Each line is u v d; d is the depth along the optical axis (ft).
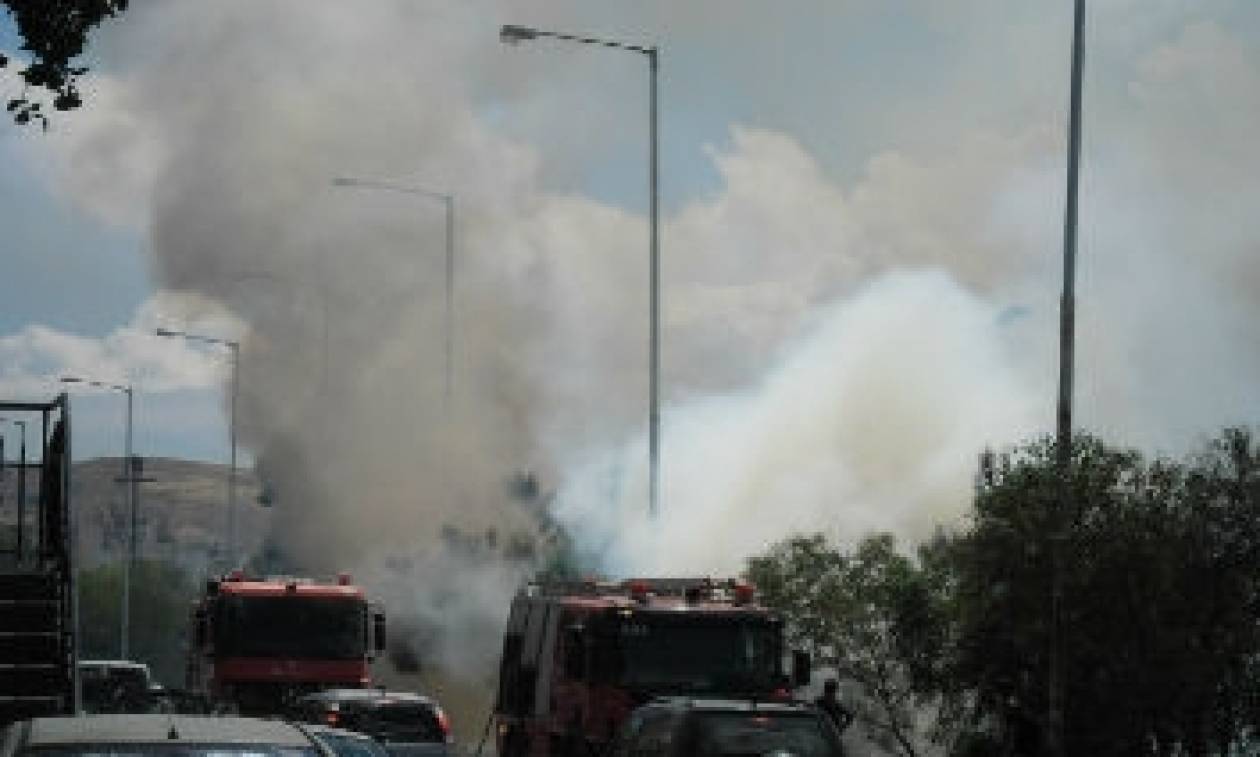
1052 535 94.89
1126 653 94.38
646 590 97.86
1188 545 96.02
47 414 83.76
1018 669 100.22
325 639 137.49
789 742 65.26
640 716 70.13
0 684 72.64
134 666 159.12
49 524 82.58
